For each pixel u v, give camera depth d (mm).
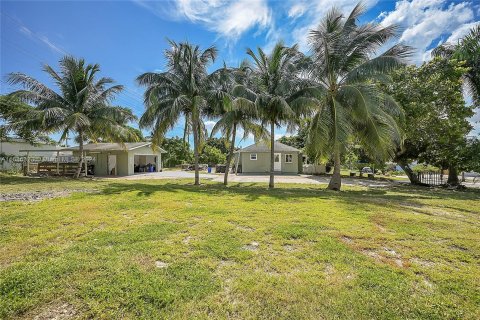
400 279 2695
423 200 8180
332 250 3490
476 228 4695
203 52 12023
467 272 2914
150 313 2100
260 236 4082
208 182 14438
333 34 9914
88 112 15227
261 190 10461
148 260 3100
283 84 10680
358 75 9875
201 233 4199
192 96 11883
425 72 12367
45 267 2838
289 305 2234
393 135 9453
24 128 14055
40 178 14922
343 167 28094
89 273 2717
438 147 12281
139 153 22203
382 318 2068
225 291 2447
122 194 8312
